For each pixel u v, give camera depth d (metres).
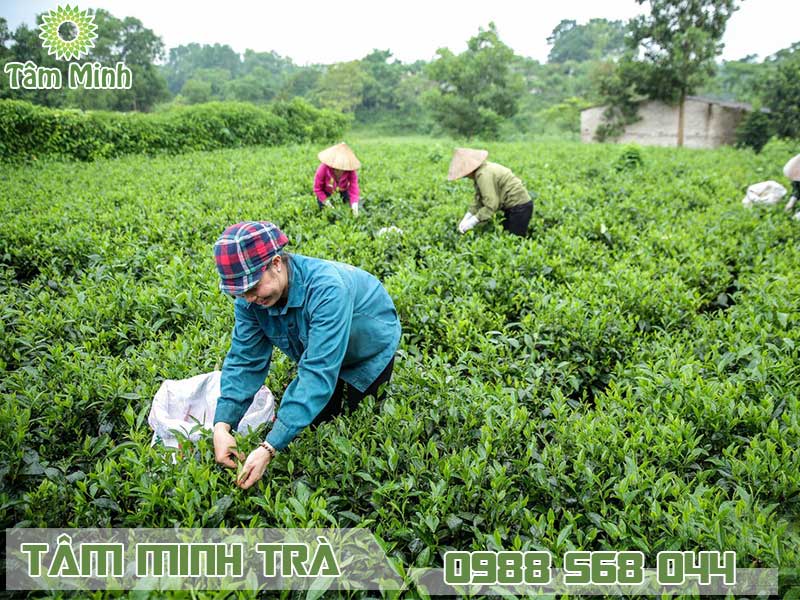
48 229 7.08
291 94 100.56
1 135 16.64
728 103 36.88
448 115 51.22
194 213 7.93
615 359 4.31
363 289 2.92
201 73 117.81
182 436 2.79
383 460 2.78
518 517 2.62
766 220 8.28
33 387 3.30
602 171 14.10
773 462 2.84
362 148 20.84
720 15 35.47
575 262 6.32
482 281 5.41
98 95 47.44
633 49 37.81
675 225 8.01
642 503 2.71
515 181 6.86
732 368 4.04
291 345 2.75
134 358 3.89
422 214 8.38
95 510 2.57
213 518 2.47
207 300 4.83
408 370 3.64
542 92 93.38
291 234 6.90
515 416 3.10
